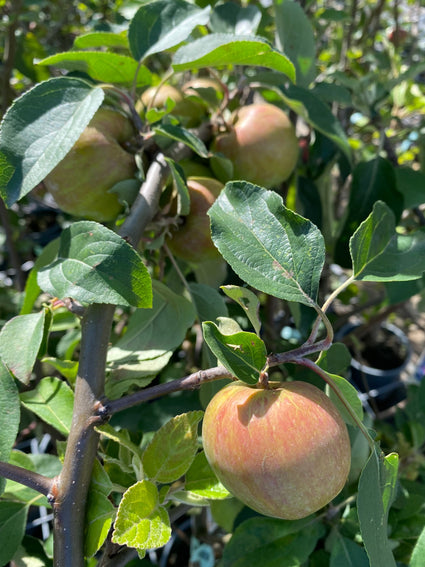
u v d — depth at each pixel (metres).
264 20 0.47
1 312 0.57
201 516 0.44
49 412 0.26
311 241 0.21
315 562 0.32
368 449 0.31
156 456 0.22
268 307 0.51
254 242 0.21
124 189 0.27
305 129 0.56
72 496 0.20
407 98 0.58
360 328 0.62
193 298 0.30
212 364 0.28
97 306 0.22
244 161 0.33
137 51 0.29
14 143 0.23
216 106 0.35
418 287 0.38
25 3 0.51
